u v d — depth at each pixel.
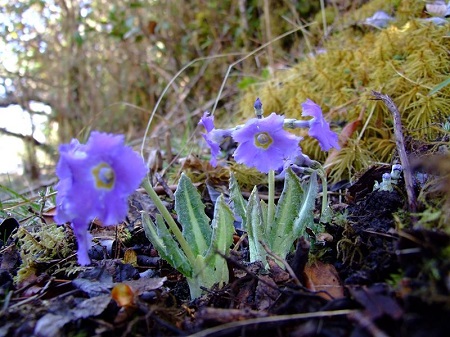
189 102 0.50
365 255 0.14
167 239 0.14
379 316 0.10
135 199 0.22
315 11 0.43
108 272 0.15
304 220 0.15
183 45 0.50
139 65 0.52
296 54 0.39
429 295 0.10
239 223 0.20
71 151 0.12
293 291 0.12
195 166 0.26
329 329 0.11
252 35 0.46
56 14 0.51
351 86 0.28
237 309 0.12
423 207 0.13
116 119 0.54
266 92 0.31
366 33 0.32
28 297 0.14
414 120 0.22
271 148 0.14
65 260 0.16
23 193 0.33
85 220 0.12
